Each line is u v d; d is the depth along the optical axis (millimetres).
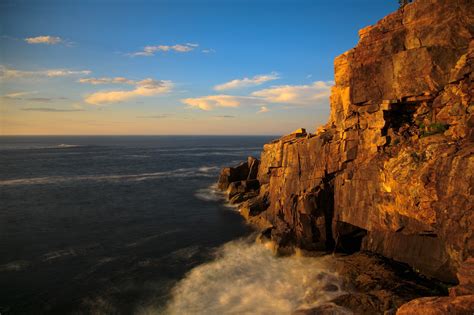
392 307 18297
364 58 29297
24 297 25359
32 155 167250
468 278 14648
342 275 24188
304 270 26625
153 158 149625
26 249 34781
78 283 27375
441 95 25234
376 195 26250
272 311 21219
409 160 23547
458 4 24922
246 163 66750
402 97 26969
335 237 29859
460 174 19328
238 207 51500
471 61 22922
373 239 26531
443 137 23312
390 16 28688
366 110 28734
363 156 28516
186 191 66688
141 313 22844
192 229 41375
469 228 18625
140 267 30172
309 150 33906
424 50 26062
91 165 119188
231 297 23656
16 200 58688
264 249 32438
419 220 22578
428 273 22047
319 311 19016
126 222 44719
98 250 34469
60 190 68500
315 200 30281
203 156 160875
